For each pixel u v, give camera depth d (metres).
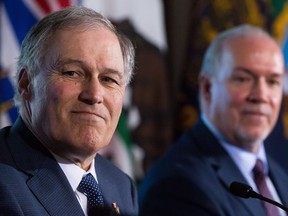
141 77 5.19
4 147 2.43
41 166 2.43
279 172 4.09
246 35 4.06
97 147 2.43
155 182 3.63
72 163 2.51
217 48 4.11
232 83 3.97
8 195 2.24
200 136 3.95
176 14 5.74
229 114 3.95
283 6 6.18
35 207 2.31
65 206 2.40
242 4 5.75
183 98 5.61
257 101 3.93
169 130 5.28
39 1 4.70
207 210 3.50
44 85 2.41
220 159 3.81
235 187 2.71
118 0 5.15
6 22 4.62
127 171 4.95
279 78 4.03
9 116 4.54
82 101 2.39
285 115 5.92
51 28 2.43
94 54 2.40
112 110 2.45
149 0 5.29
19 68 2.51
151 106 5.22
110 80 2.46
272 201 2.68
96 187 2.56
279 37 6.08
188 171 3.63
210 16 5.65
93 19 2.47
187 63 5.62
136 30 5.19
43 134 2.45
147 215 3.54
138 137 5.16
